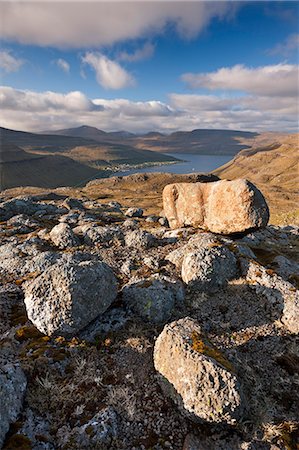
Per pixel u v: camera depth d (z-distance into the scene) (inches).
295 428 332.2
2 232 953.5
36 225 1058.1
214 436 327.6
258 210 853.8
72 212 1432.1
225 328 482.9
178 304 532.1
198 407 330.0
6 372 344.5
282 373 404.5
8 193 6633.9
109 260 712.4
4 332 459.2
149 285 530.9
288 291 524.4
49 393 354.0
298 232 1222.9
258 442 321.1
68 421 328.8
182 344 369.7
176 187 1084.5
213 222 942.4
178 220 1084.5
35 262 670.5
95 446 304.3
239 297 546.9
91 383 375.9
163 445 315.6
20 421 316.8
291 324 474.0
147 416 342.3
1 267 679.1
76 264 496.4
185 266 596.4
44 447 297.1
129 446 312.2
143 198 6781.5
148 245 790.5
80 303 453.1
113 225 1034.7
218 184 946.1
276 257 727.1
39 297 456.4
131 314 503.2
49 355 403.5
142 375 394.6
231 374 337.7
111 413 333.4
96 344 439.5
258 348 442.9
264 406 357.7
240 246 691.4
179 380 350.9
